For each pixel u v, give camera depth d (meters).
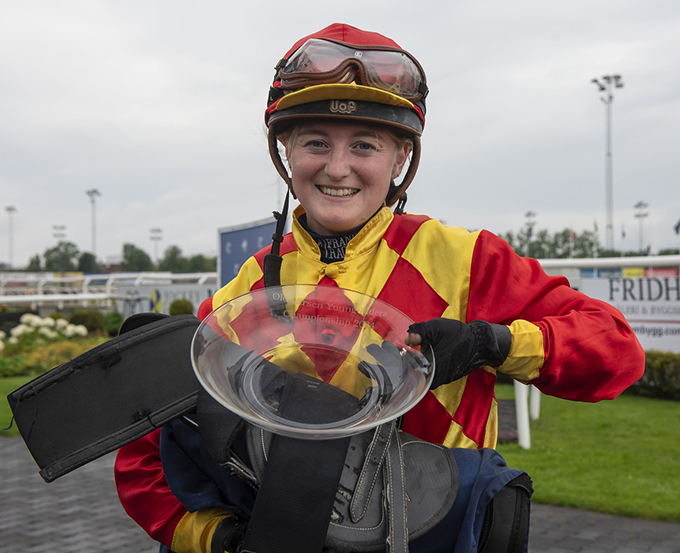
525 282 1.29
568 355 1.15
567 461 5.42
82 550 4.02
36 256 95.00
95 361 1.14
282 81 1.28
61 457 1.10
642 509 4.32
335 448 0.97
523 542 1.06
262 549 0.93
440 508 1.01
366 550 0.95
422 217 1.43
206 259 85.19
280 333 1.15
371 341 1.12
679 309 8.56
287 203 1.42
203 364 0.99
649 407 7.89
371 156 1.27
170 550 1.31
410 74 1.26
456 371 1.09
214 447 1.01
